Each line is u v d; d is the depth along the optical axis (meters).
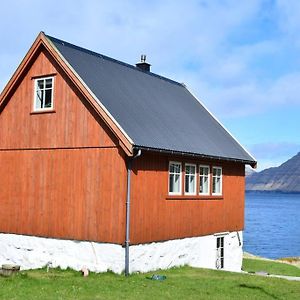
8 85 21.69
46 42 20.39
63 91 20.23
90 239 18.94
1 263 21.59
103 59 22.86
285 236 71.69
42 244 20.38
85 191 19.25
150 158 19.38
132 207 18.39
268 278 18.97
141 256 18.84
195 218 22.17
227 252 24.91
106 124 18.62
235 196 25.81
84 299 14.17
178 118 23.34
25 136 21.34
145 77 25.09
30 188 20.98
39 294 14.55
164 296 14.88
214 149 23.16
